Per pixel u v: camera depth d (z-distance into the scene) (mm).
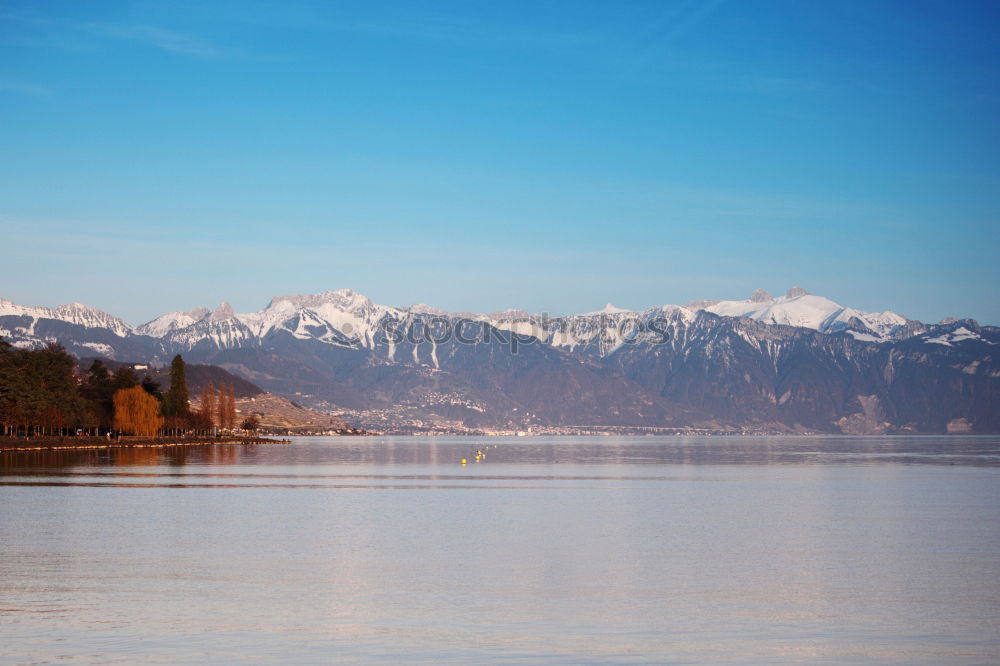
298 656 51062
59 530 96750
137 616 59219
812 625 57750
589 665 49844
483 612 60625
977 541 91062
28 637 54375
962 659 51156
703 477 194250
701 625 57625
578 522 106250
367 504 125938
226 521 105000
